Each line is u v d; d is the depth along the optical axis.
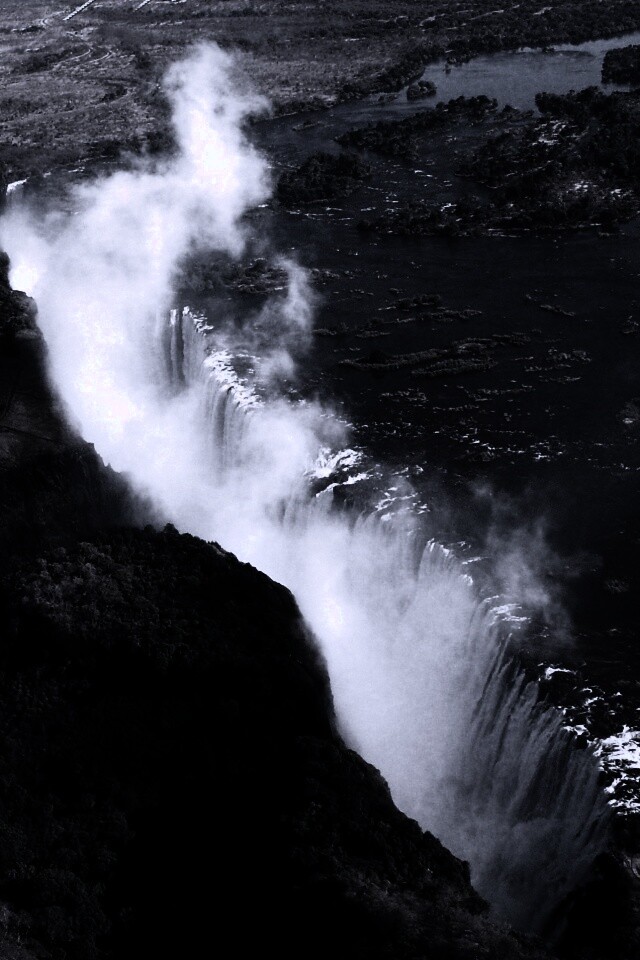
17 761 141.00
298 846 127.44
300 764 137.38
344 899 120.00
